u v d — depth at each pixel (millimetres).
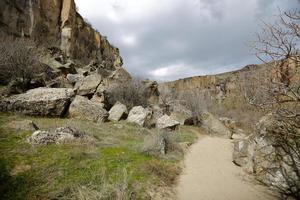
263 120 9742
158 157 9617
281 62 6086
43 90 12641
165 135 11859
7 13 29156
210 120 21891
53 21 37000
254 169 9195
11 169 5977
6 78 14203
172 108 24531
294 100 5906
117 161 7844
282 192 7410
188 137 16156
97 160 7531
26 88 14203
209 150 13547
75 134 9008
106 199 5609
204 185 7973
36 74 16328
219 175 9102
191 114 23609
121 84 20953
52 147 7664
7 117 9758
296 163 7609
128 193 6133
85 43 43562
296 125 7789
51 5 37000
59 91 13039
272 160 8430
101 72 29875
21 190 5320
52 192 5449
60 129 8664
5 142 7309
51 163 6621
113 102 18609
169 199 6617
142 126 14875
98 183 6246
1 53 14852
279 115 6582
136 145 10094
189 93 32062
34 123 9672
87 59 39844
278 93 6070
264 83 6504
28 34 31250
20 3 31344
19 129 8508
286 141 8172
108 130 12039
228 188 7801
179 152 11320
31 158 6680
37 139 7723
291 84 6125
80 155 7445
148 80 26766
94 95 16656
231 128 23797
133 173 7312
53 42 35000
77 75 21922
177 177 8398
